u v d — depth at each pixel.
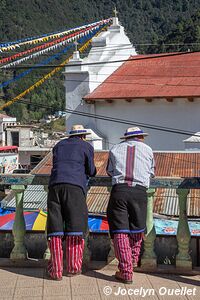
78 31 26.55
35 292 5.22
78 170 5.69
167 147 22.69
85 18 134.00
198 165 14.55
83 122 24.58
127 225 5.59
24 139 56.16
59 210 5.62
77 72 24.69
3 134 56.97
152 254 5.97
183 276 5.83
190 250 6.44
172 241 6.43
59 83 87.12
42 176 6.22
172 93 22.30
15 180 6.23
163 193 15.19
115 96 23.20
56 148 5.89
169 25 144.25
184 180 5.93
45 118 86.50
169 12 156.12
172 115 22.56
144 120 23.08
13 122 59.47
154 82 23.84
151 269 5.92
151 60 26.27
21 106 97.44
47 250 6.19
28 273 5.88
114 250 5.69
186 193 5.94
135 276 5.80
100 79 25.16
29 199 15.78
